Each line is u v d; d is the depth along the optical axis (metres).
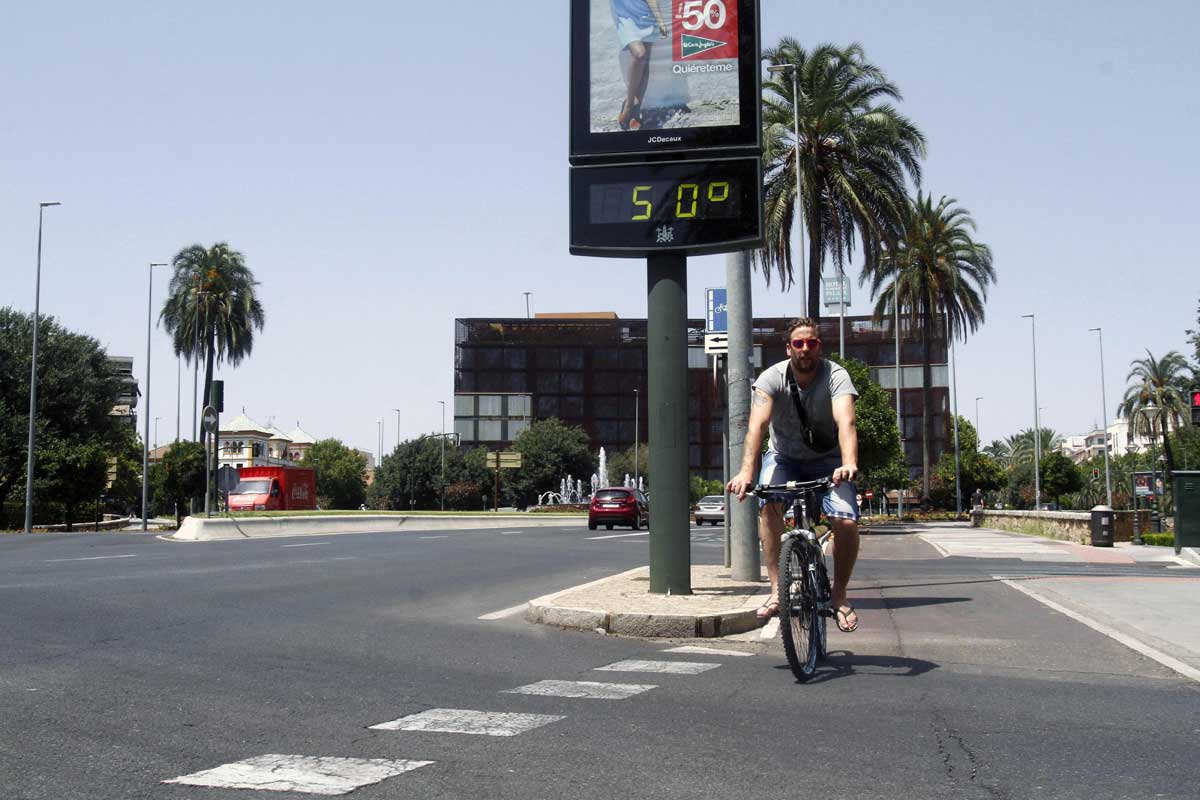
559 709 5.62
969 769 4.39
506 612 10.60
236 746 4.77
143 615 9.79
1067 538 30.23
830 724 5.27
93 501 61.59
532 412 114.00
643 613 8.93
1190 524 21.00
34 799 3.94
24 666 6.93
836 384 7.03
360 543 25.27
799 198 35.34
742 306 13.43
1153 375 70.69
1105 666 7.26
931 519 53.69
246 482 57.25
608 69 10.55
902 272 51.56
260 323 68.88
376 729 5.11
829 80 37.38
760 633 9.05
